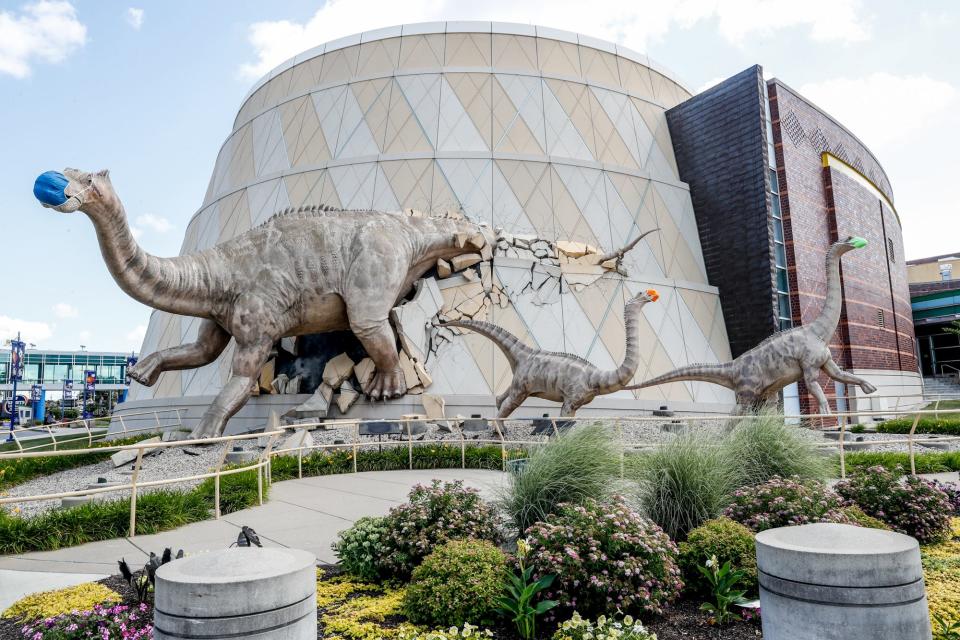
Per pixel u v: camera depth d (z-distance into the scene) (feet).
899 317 114.11
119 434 77.87
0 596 21.08
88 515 28.14
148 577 18.85
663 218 86.17
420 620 18.35
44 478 53.52
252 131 98.37
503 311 70.23
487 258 71.31
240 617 11.94
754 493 25.58
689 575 20.99
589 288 74.43
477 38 92.27
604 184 84.12
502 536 24.14
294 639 12.50
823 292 89.66
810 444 31.55
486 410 65.57
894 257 116.98
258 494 35.40
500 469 48.21
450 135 83.51
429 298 68.39
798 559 13.03
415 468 49.70
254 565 12.87
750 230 83.51
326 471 46.73
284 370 68.18
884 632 12.35
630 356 52.34
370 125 85.71
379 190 79.66
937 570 22.04
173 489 40.78
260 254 57.77
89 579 22.24
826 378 88.17
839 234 94.68
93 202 42.39
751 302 82.12
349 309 59.11
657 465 26.11
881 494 28.04
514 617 17.84
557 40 94.79
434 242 67.77
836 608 12.57
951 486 33.45
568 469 25.54
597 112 90.27
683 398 74.23
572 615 17.95
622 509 20.51
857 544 13.14
